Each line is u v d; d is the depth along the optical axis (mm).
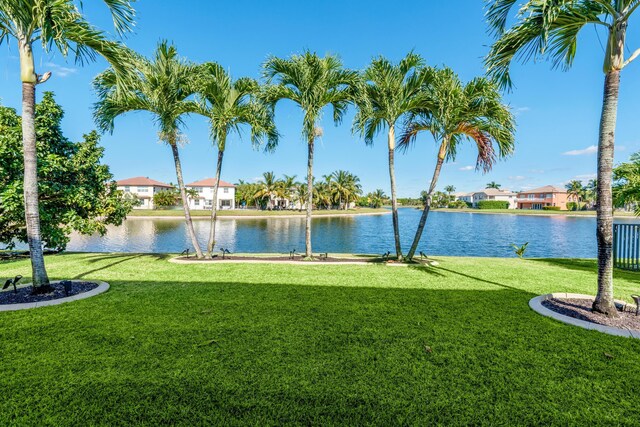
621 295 5934
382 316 4527
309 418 2365
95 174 10367
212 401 2541
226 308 4852
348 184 80250
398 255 9812
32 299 5281
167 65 8484
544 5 4086
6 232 10203
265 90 9227
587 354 3391
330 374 2945
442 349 3479
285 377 2883
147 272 7715
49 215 9281
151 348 3438
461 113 8531
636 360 3270
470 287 6344
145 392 2643
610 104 4574
